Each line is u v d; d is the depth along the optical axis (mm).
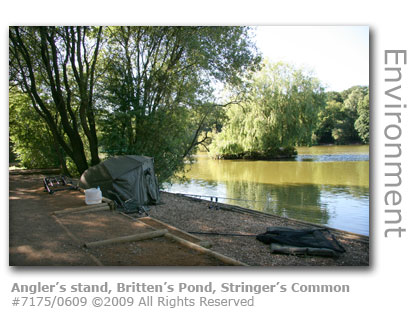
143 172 12836
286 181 24469
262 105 40094
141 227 7707
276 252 7547
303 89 41000
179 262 5660
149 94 17234
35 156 26344
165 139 16344
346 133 63375
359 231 11414
